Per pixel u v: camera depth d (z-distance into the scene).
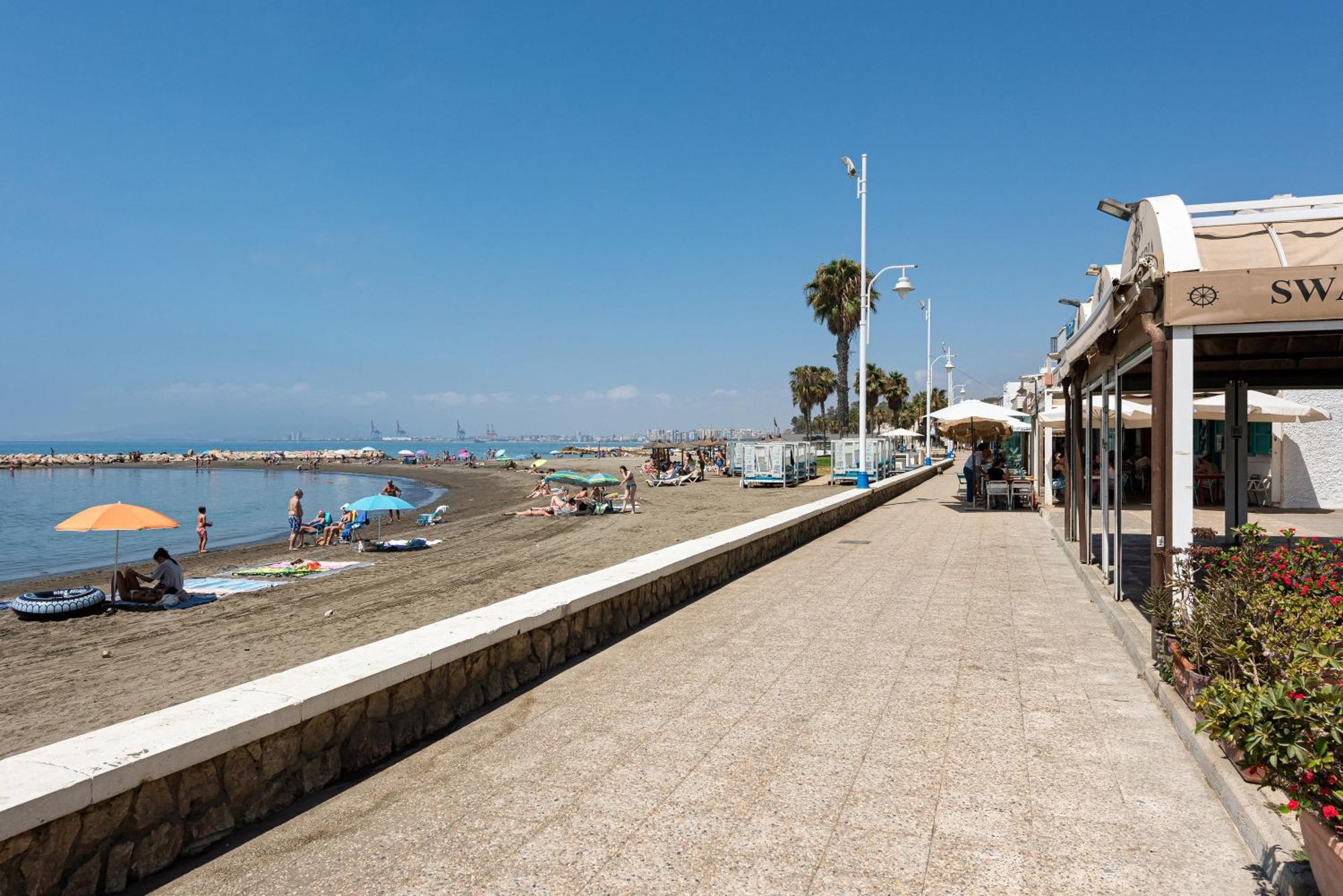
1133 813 3.61
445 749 4.61
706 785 4.01
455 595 12.34
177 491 54.75
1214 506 18.84
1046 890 3.00
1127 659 6.17
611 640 7.12
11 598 15.43
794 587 9.65
